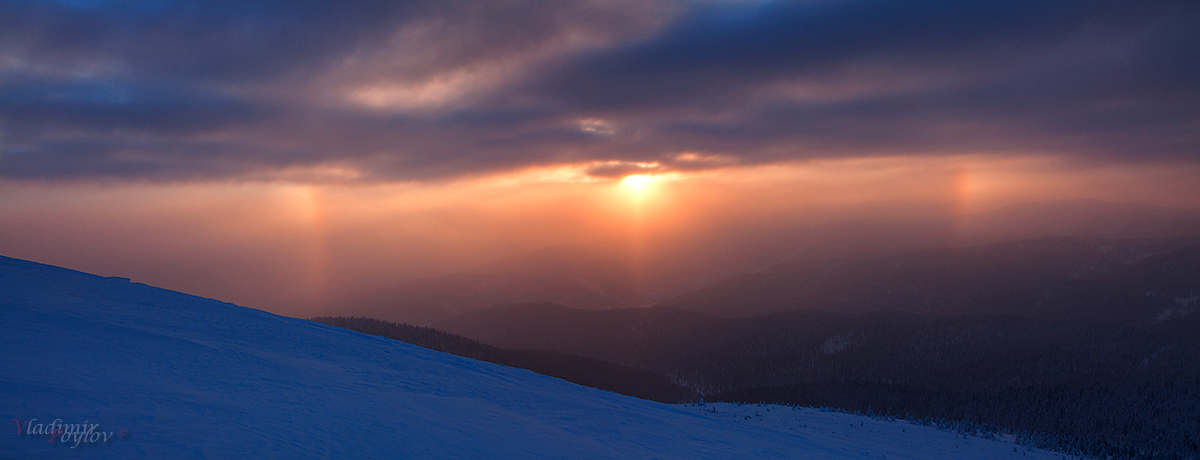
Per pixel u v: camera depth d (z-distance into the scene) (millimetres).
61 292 21219
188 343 16906
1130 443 73688
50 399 9945
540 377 27188
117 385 11617
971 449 31969
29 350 12977
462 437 13102
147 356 14617
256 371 15523
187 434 9398
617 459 14344
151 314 20609
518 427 15602
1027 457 32031
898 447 28656
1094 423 85500
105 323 16969
